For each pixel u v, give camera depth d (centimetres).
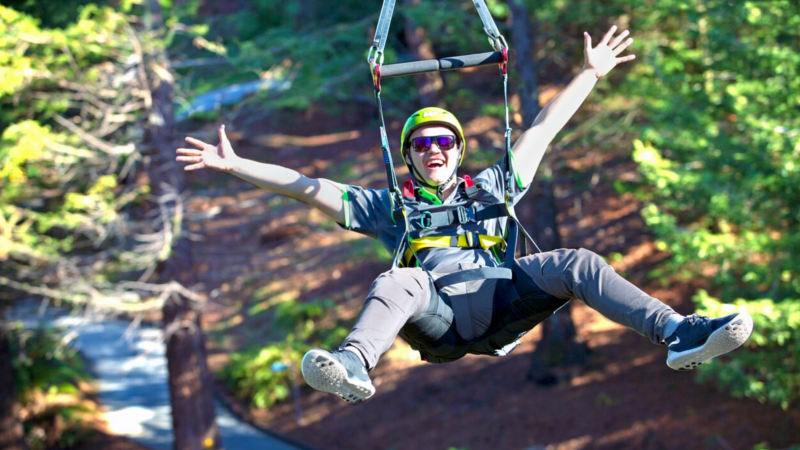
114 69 1894
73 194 1712
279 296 3269
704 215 1908
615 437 1981
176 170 1923
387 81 2472
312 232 3506
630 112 1995
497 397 2352
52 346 2220
